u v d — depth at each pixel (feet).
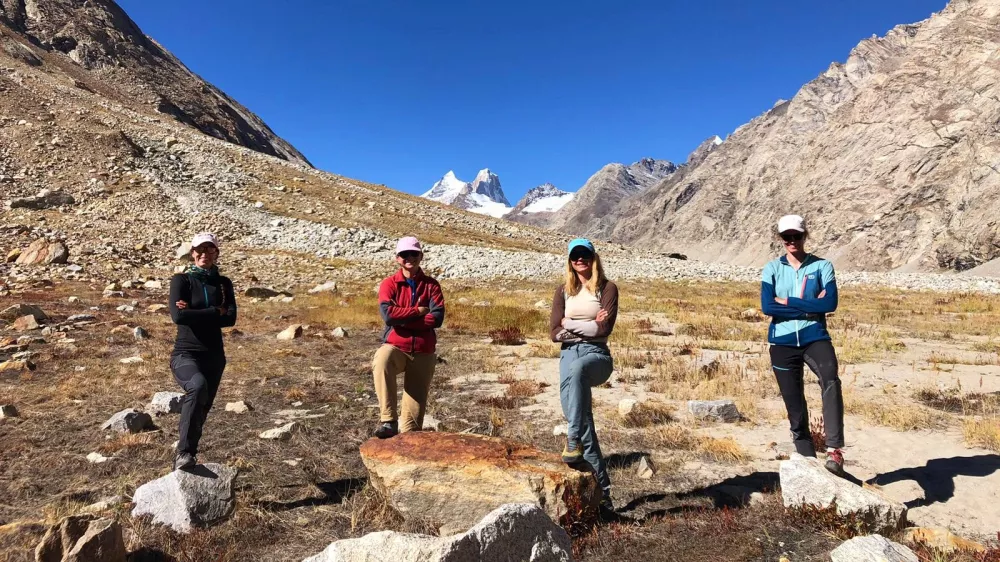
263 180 147.74
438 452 12.91
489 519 9.29
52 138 126.82
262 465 16.20
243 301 61.26
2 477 14.88
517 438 18.49
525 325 46.65
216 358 14.29
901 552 9.92
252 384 26.27
